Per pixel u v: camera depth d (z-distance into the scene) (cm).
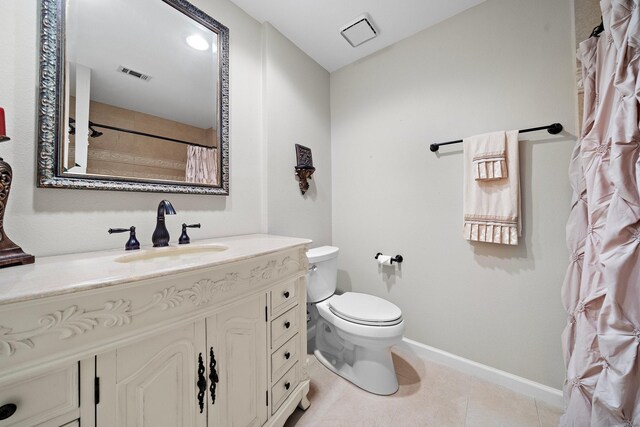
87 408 55
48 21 81
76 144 87
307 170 175
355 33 167
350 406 122
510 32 135
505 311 138
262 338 96
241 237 136
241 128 145
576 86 117
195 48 123
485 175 134
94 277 56
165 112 112
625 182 77
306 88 187
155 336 66
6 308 44
